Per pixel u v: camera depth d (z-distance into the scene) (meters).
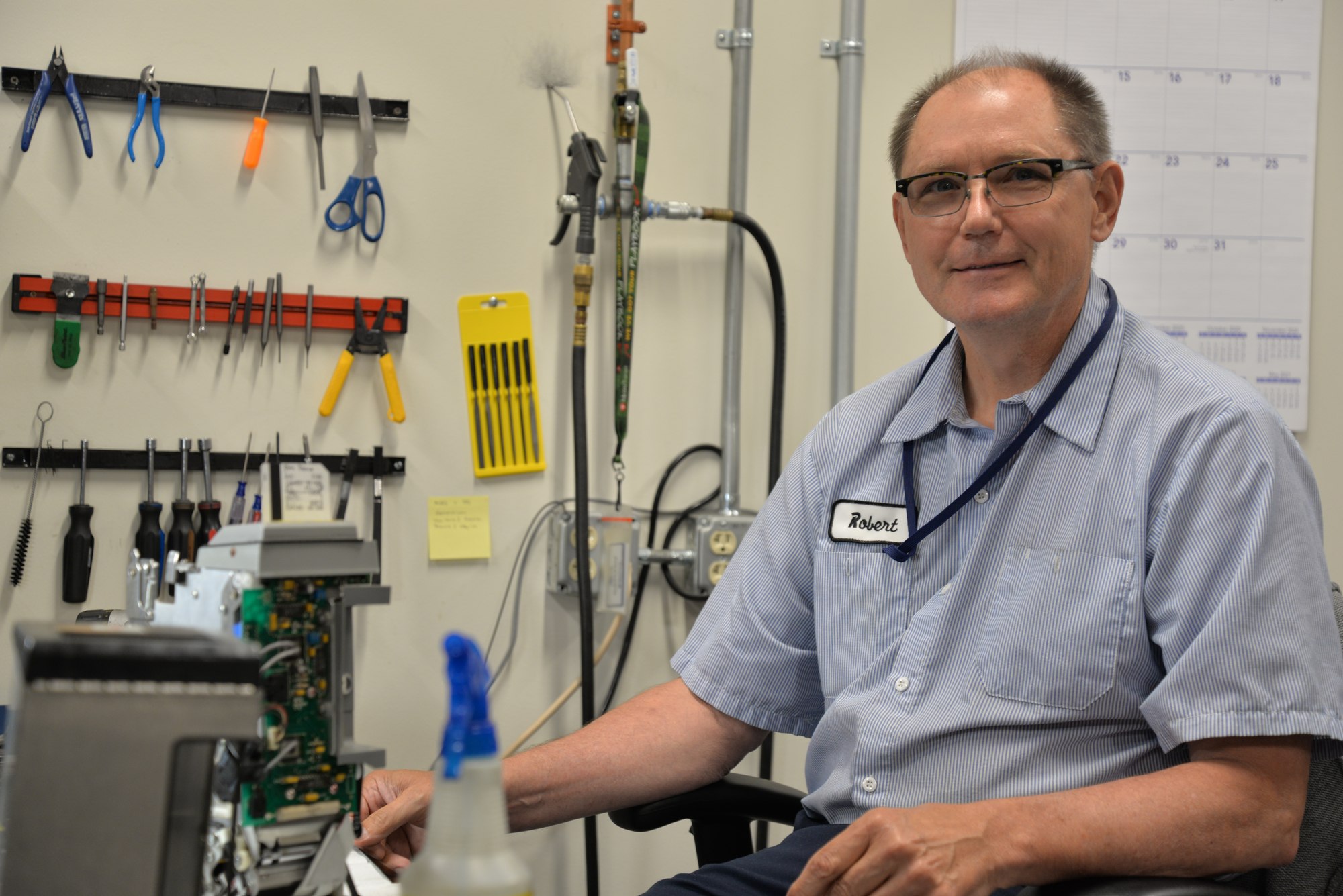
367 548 0.70
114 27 1.78
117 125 1.79
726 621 1.38
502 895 0.50
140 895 0.53
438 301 1.91
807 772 1.32
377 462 1.86
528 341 1.93
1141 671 1.10
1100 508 1.13
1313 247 2.11
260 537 0.66
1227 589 1.02
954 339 1.33
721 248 2.02
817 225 2.05
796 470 1.41
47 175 1.76
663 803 1.32
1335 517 2.12
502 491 1.94
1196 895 0.84
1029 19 2.05
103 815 0.53
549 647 1.96
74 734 0.52
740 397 2.02
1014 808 0.95
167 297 1.79
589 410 1.97
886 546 1.26
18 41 1.75
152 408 1.80
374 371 1.89
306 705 0.69
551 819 1.23
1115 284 2.07
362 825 0.97
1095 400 1.18
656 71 1.99
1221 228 2.08
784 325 1.99
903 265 2.07
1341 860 1.10
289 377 1.85
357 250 1.88
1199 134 2.08
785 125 2.03
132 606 0.96
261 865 0.67
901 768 1.16
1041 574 1.14
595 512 1.96
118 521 1.79
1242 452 1.06
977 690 1.14
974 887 0.89
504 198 1.93
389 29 1.88
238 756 0.66
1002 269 1.17
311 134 1.85
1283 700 0.98
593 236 1.85
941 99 1.25
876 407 1.36
